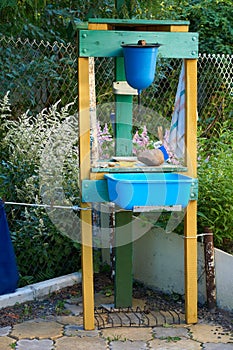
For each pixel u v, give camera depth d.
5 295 3.96
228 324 3.68
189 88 3.53
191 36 3.46
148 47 3.24
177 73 6.23
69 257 4.56
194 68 3.52
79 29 3.35
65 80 5.51
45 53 5.77
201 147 5.02
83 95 3.39
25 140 4.50
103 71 5.35
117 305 3.94
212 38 8.09
